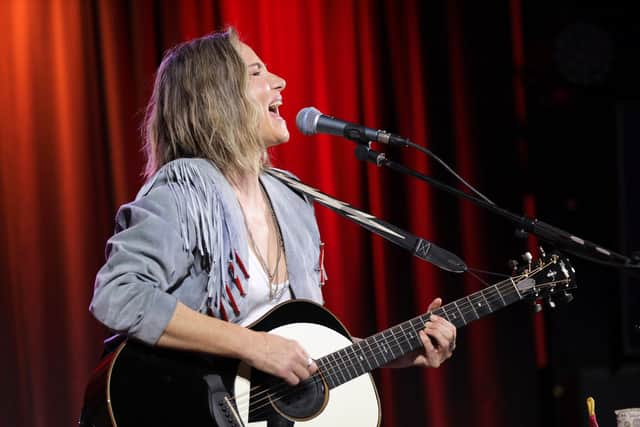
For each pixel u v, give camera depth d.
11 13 8.54
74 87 8.69
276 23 9.70
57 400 8.41
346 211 5.34
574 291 10.29
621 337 10.17
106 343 4.50
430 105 10.35
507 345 10.26
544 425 10.39
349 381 4.64
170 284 4.33
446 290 10.13
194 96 4.80
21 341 8.37
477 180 10.39
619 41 10.69
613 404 9.84
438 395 10.00
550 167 10.54
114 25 8.88
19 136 8.51
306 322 4.64
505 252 10.34
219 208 4.56
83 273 8.59
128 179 8.79
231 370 4.29
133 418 4.02
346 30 10.05
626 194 10.30
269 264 4.78
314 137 9.77
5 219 8.42
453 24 10.50
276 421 4.31
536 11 10.69
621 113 10.38
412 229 10.11
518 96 10.66
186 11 9.23
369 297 9.84
